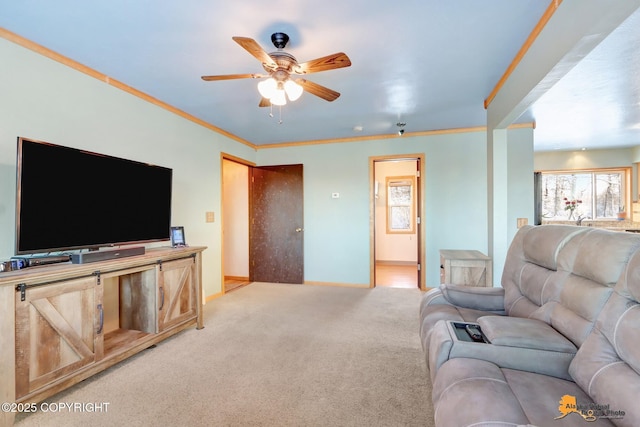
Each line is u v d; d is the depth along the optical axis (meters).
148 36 2.11
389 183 7.27
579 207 6.55
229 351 2.58
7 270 1.79
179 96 3.17
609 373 1.07
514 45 2.25
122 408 1.82
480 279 3.01
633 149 6.02
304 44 2.23
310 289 4.75
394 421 1.71
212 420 1.72
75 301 1.98
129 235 2.63
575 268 1.50
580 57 1.69
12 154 2.07
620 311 1.14
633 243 1.24
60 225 2.10
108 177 2.45
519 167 4.22
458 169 4.55
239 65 2.53
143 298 2.66
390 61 2.48
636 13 1.72
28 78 2.15
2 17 1.88
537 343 1.32
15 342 1.67
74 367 1.96
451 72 2.68
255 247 5.32
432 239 4.66
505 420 0.98
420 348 2.63
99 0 1.73
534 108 3.63
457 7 1.83
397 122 4.14
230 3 1.78
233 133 4.65
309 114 3.78
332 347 2.65
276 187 5.23
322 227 5.13
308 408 1.82
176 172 3.55
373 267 4.91
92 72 2.58
